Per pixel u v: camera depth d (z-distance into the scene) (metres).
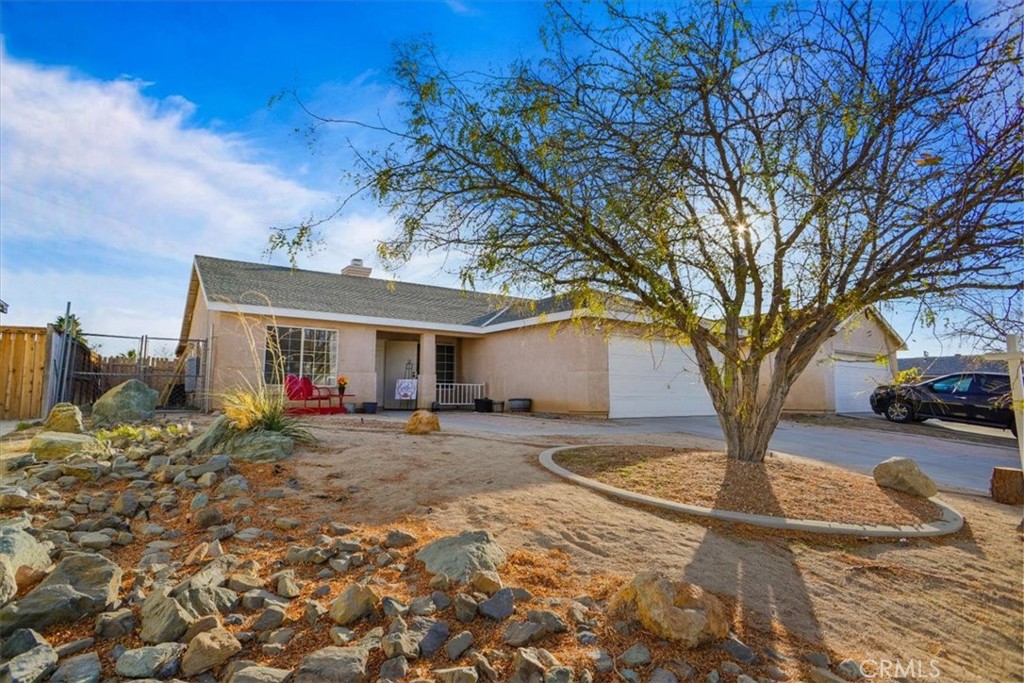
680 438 9.71
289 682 2.15
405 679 2.25
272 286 15.14
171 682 2.17
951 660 2.98
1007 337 4.59
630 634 2.75
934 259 4.92
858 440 11.87
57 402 9.99
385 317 15.48
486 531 3.72
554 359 15.22
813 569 3.95
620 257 5.50
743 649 2.71
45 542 3.42
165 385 15.09
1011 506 6.30
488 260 4.98
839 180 5.05
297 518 4.14
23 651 2.30
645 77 5.08
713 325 6.26
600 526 4.28
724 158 5.48
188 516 4.17
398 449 6.48
